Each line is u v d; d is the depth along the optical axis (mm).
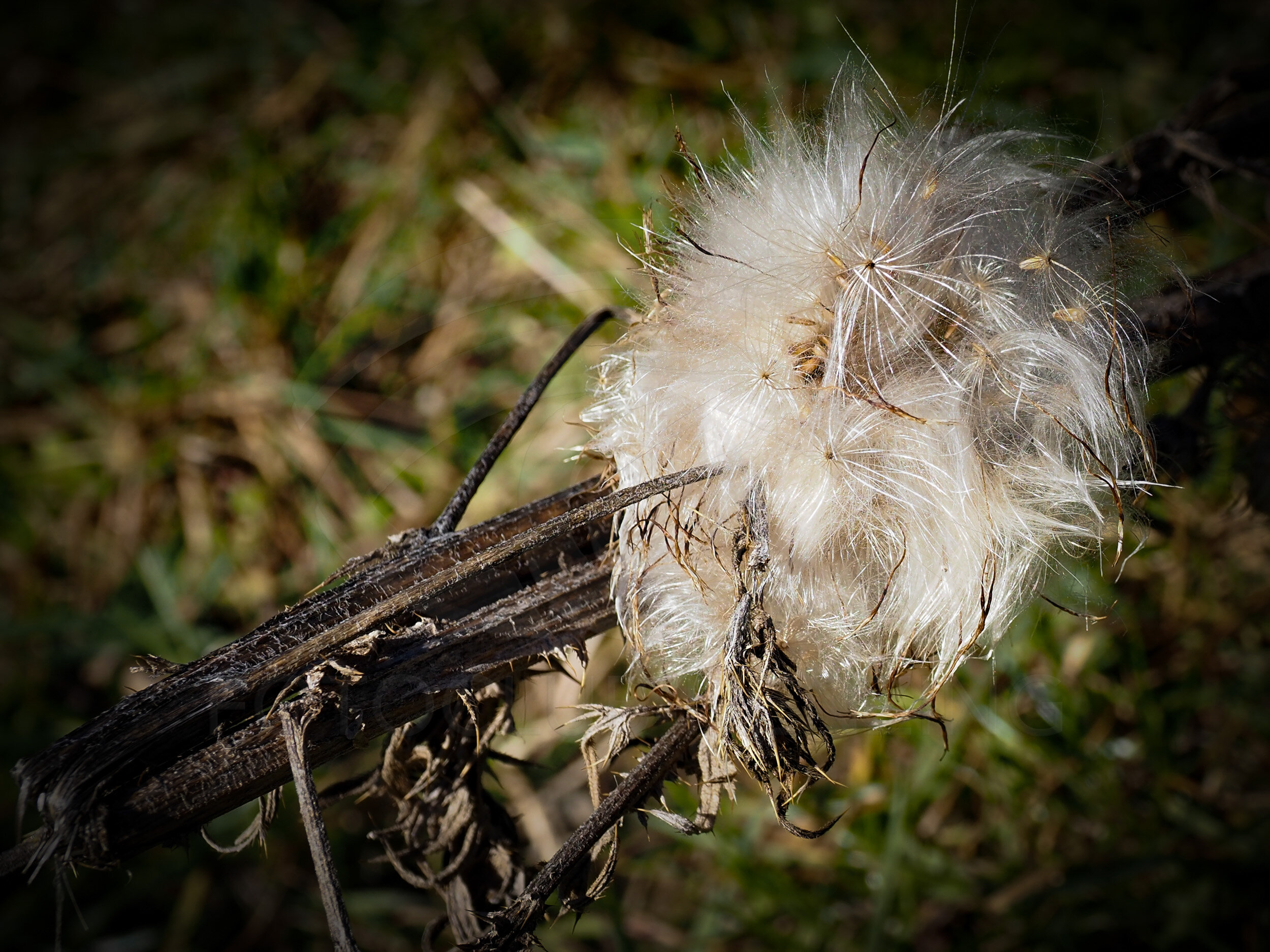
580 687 187
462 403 347
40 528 385
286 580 351
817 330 186
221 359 388
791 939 281
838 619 185
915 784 280
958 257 189
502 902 193
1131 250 200
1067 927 276
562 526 176
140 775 167
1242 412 241
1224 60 392
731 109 381
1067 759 287
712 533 183
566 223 362
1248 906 274
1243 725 292
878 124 205
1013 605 191
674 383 190
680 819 180
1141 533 199
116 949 312
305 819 165
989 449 186
